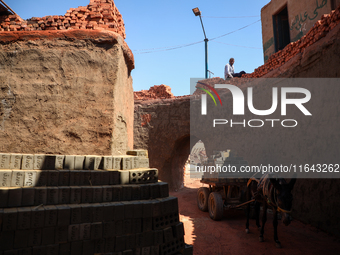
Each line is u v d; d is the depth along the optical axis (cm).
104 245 339
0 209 308
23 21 614
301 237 627
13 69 563
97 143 550
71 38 587
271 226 726
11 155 367
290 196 509
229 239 615
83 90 566
